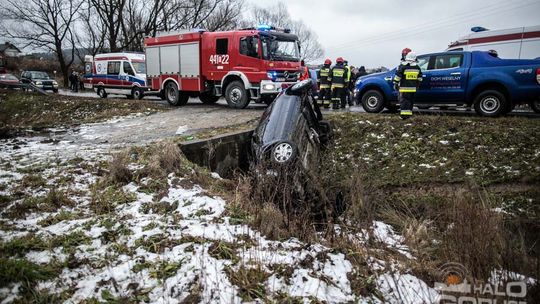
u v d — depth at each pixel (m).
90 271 3.17
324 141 7.40
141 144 8.21
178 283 3.03
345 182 5.48
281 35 12.50
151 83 15.37
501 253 3.49
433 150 7.59
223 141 7.53
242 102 12.85
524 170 6.45
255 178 5.08
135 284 3.01
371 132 8.55
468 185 5.70
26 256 3.31
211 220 4.25
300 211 4.50
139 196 4.89
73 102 16.84
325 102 12.83
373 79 10.49
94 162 6.43
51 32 37.09
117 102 16.16
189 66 13.83
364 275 3.39
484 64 8.98
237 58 12.55
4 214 4.15
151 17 33.53
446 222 4.44
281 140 5.35
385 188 6.59
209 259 3.38
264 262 3.40
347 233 4.16
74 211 4.37
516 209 5.55
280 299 2.93
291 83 12.63
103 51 37.62
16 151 7.58
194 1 34.31
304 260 3.51
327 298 3.01
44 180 5.34
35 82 27.97
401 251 4.13
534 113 10.42
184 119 11.56
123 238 3.74
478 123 8.07
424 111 11.15
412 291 3.25
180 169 5.79
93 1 32.06
